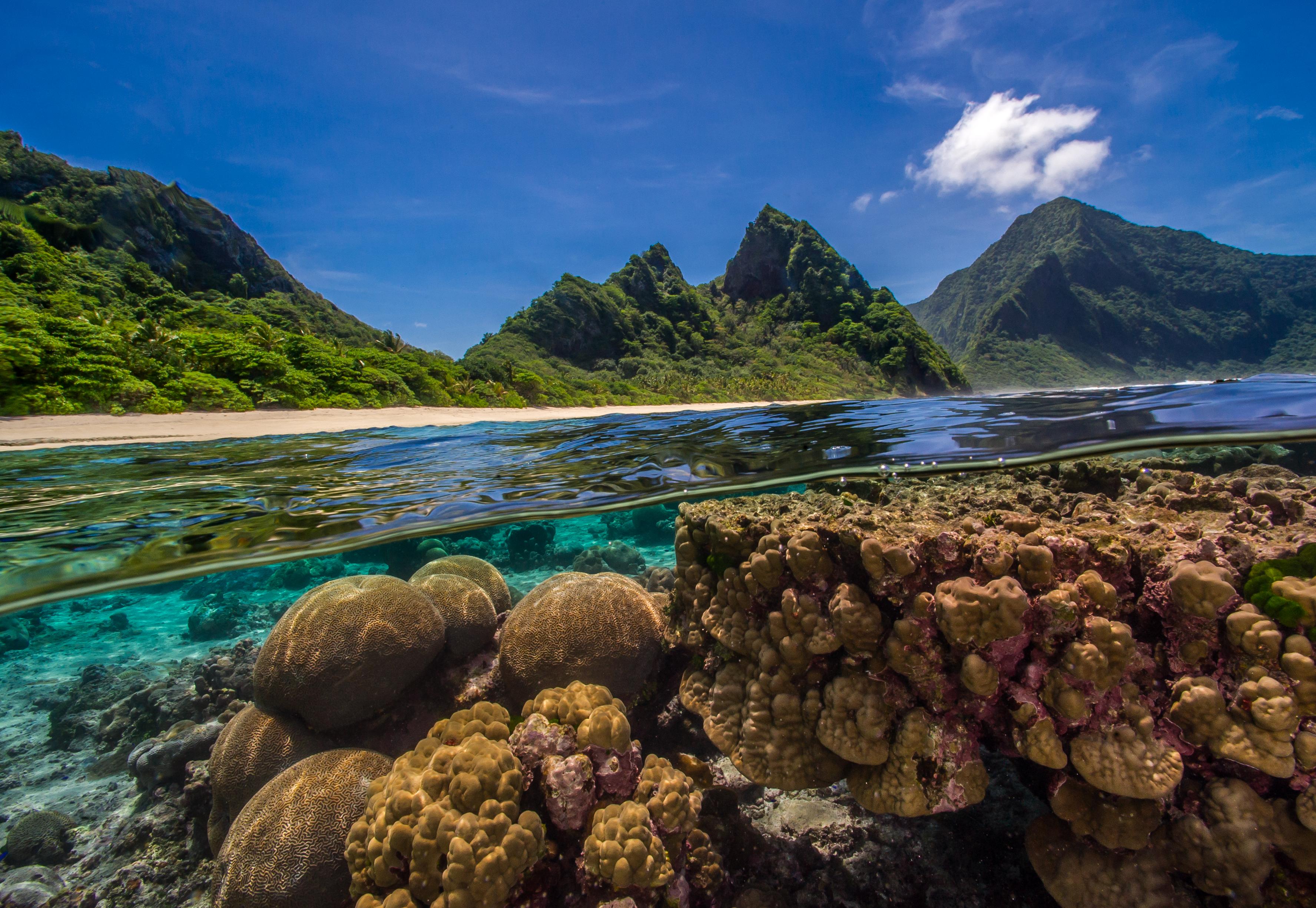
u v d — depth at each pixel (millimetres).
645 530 15969
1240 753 2199
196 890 4219
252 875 3266
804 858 3439
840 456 5250
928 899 3035
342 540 4754
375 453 7879
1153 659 2553
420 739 4539
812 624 2885
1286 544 2621
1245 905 2234
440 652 4836
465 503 5156
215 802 4281
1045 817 2758
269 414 18688
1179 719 2375
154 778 5430
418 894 2613
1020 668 2521
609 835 2695
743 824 3541
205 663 7242
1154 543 2699
